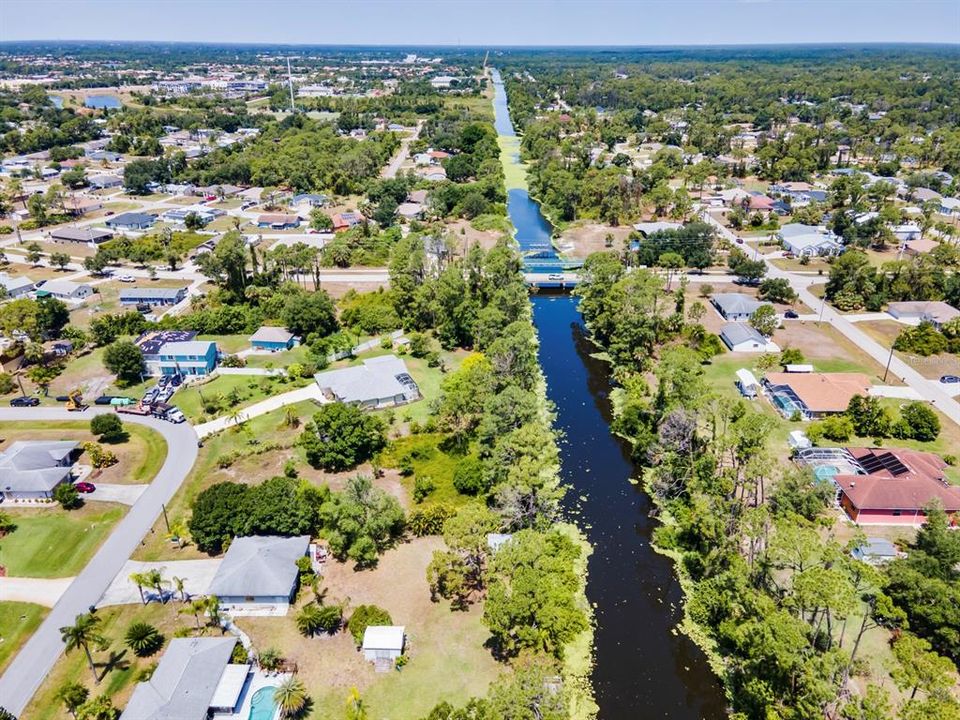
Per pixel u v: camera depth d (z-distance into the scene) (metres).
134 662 60.53
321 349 121.25
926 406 102.31
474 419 98.12
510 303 126.38
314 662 60.81
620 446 98.50
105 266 166.88
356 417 90.94
